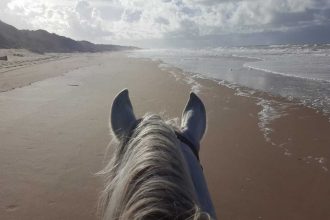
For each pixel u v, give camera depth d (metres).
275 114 9.06
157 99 10.83
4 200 4.59
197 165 1.44
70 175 5.30
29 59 31.70
